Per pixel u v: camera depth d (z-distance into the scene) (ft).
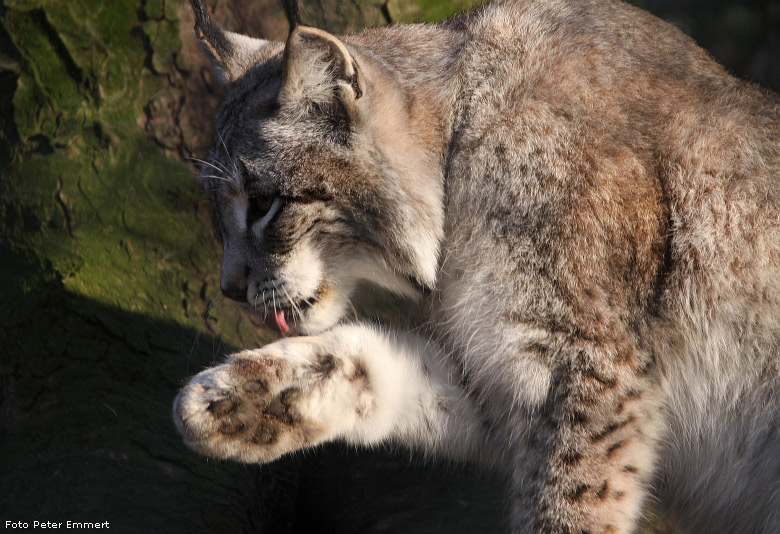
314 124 21.98
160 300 29.07
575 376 20.76
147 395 26.32
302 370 21.13
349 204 22.44
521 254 21.25
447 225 22.81
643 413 21.02
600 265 20.86
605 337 20.75
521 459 21.74
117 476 23.71
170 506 23.25
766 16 36.42
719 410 21.91
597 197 20.97
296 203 22.11
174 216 30.42
